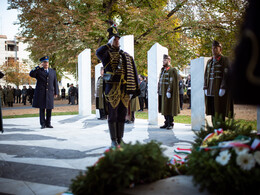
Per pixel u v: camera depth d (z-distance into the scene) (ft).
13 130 23.90
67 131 22.77
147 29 67.26
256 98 3.38
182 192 6.14
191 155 7.17
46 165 11.94
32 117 37.55
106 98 14.21
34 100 24.95
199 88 21.65
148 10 63.93
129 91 14.08
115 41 13.98
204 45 64.44
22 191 8.80
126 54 14.37
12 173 10.79
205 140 7.77
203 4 61.16
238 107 45.27
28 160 12.92
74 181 6.83
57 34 61.26
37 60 72.54
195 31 60.39
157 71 26.50
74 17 60.44
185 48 65.98
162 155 7.30
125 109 14.52
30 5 61.00
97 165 6.61
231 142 6.53
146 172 6.76
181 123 28.09
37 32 61.93
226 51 56.65
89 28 60.75
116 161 6.45
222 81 17.04
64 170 11.12
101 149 15.14
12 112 50.85
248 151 6.25
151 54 27.02
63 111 50.11
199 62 21.50
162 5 68.95
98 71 34.83
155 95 26.78
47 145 16.61
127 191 6.24
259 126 12.89
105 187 6.53
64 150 15.06
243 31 3.62
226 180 5.99
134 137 18.98
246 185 5.92
